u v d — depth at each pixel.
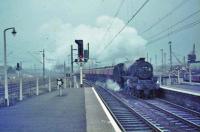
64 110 17.88
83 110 17.77
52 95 29.39
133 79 31.12
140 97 29.88
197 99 20.12
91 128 11.98
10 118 15.27
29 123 13.69
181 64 57.72
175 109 20.91
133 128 14.15
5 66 21.58
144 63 31.08
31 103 22.33
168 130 13.57
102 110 17.16
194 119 16.77
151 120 16.41
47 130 11.99
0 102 22.64
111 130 11.57
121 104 23.73
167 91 27.09
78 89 36.91
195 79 41.97
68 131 11.73
